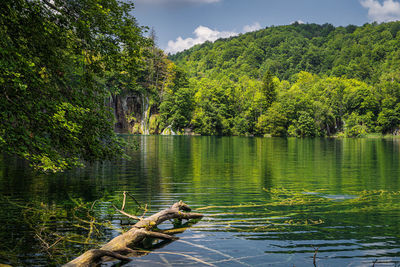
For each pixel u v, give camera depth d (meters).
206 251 5.39
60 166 7.50
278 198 9.88
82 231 6.37
